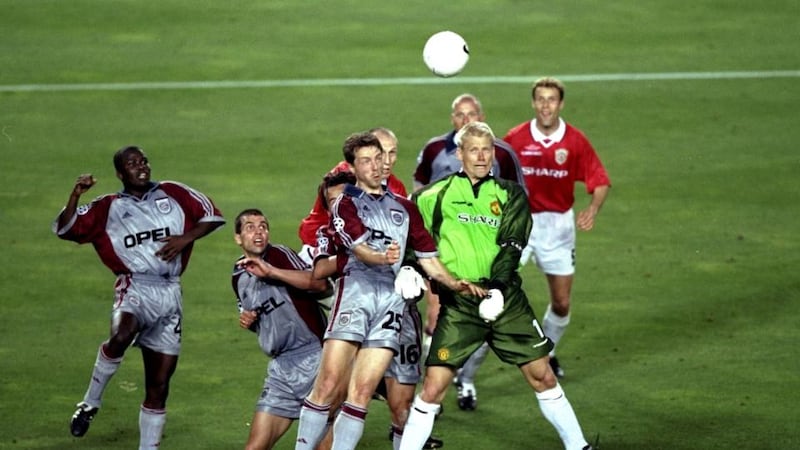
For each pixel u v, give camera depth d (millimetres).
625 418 31125
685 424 30656
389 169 30250
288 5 69688
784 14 68438
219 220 29797
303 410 26406
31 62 61875
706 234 44000
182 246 29266
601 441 29750
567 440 27984
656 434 30109
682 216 45594
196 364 34562
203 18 67812
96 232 29250
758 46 63938
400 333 27203
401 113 55688
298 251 42094
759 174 49250
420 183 33938
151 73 60562
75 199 28766
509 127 53875
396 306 26703
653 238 43750
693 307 38281
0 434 30219
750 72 60531
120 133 53469
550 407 27906
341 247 26891
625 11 68812
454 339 27312
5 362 34375
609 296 39250
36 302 38594
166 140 52656
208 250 42750
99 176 48969
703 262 41688
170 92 58312
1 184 48062
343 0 70562
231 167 49812
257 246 27797
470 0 70500
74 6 69438
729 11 68875
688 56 62656
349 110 56094
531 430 30922
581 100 57344
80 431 29078
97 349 35375
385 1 70375
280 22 67188
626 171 49688
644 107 56500
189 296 39188
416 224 27047
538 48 63719
